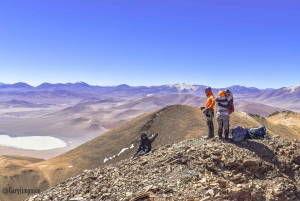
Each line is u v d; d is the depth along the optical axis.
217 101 14.52
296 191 11.24
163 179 10.77
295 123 118.31
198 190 9.79
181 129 88.50
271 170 12.05
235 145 13.60
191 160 12.07
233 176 11.17
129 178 11.34
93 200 10.14
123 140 100.44
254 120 96.44
